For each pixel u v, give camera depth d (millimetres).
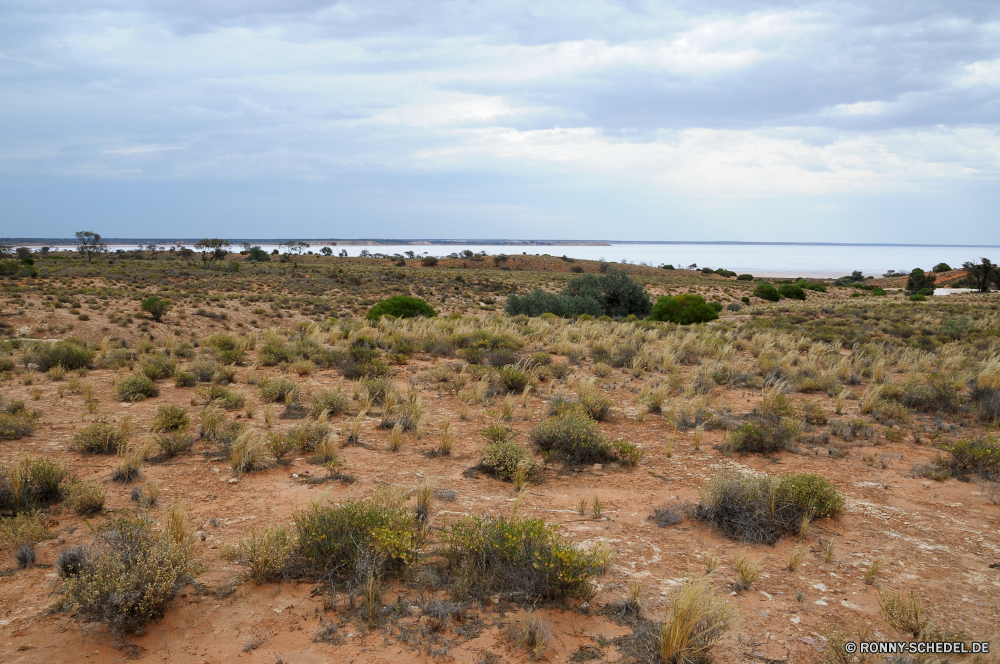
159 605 4059
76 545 5020
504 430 9242
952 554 5512
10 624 3895
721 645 3945
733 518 6027
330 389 12672
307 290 57469
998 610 4469
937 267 123938
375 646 3812
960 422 10992
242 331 32188
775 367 15492
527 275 102250
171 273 63469
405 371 15594
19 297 33281
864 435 9836
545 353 17344
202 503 6332
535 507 6613
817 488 6301
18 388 12211
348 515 5020
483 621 4160
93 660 3568
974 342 22266
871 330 27109
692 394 13039
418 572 4770
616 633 4062
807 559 5371
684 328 28297
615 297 42750
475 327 23859
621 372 16047
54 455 7746
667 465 8406
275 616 4141
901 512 6613
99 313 29922
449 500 6680
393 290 63625
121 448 7973
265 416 9844
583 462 8500
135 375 12328
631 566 5164
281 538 4840
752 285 96312
